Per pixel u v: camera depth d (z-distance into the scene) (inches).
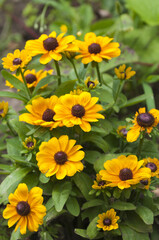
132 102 41.3
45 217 36.0
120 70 38.5
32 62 37.8
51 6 71.4
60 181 36.8
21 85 38.5
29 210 33.4
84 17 62.7
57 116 34.5
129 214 37.2
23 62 36.7
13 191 36.9
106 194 36.0
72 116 34.6
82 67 39.9
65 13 67.9
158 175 35.0
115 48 36.8
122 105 41.4
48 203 36.4
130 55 48.1
